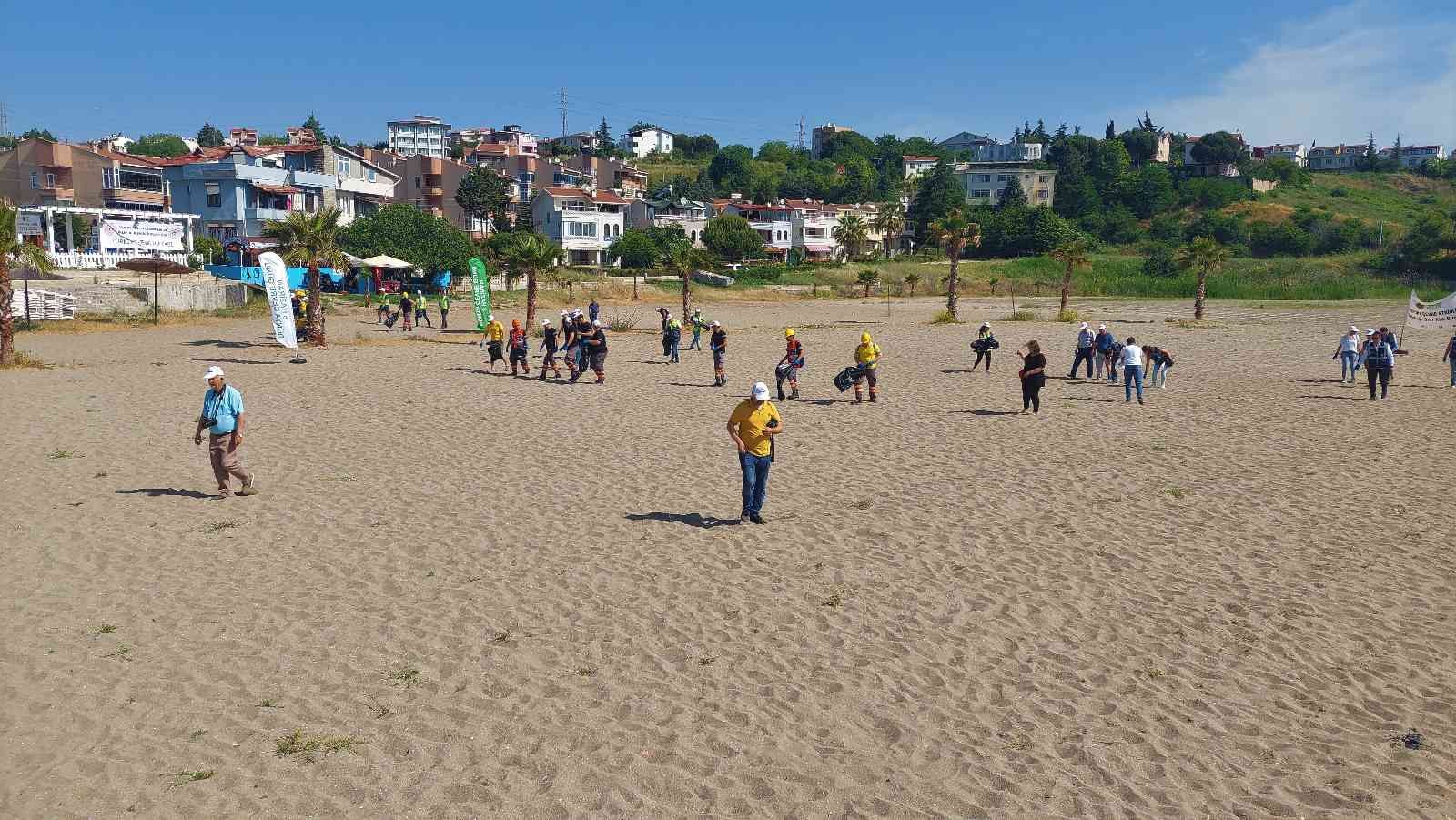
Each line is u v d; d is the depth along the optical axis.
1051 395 24.12
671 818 5.87
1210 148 156.00
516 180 115.75
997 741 6.88
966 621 9.10
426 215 67.56
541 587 9.89
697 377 27.83
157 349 32.31
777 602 9.55
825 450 17.09
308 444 17.02
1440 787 6.24
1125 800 6.12
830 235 128.38
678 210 121.31
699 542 11.44
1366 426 19.72
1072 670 8.05
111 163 70.31
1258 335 42.69
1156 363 26.08
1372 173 173.75
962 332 45.38
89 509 12.59
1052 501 13.53
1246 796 6.17
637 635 8.68
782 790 6.20
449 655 8.20
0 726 6.95
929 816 5.92
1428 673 7.96
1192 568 10.64
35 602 9.35
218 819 5.82
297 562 10.60
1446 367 31.08
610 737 6.85
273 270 30.38
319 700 7.37
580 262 102.94
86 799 6.04
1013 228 116.62
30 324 38.53
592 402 22.41
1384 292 89.38
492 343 27.98
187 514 12.44
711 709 7.30
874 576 10.31
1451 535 11.84
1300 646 8.52
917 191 148.50
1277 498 13.74
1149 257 115.44
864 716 7.23
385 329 43.19
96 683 7.64
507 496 13.60
